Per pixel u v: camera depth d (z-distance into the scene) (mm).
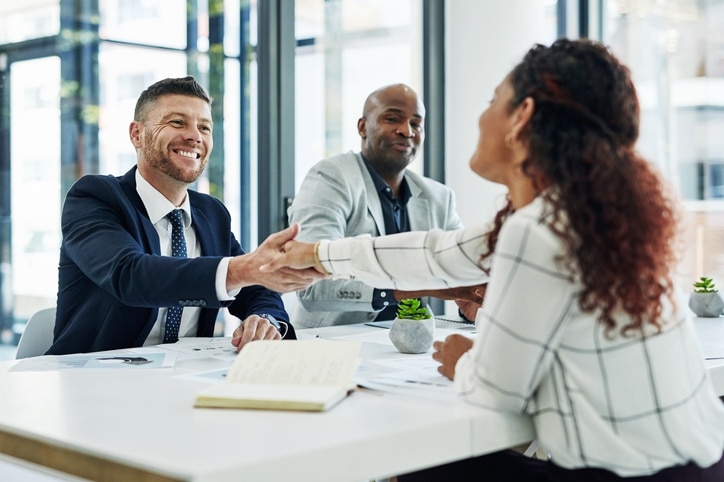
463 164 4441
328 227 2713
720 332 2133
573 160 1197
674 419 1212
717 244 4480
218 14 3650
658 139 4613
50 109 3184
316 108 3986
